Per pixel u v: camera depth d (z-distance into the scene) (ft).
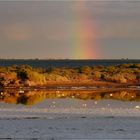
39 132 171.63
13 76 434.30
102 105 262.88
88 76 501.15
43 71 512.63
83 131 173.99
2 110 231.91
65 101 287.07
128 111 231.71
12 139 159.53
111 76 503.61
